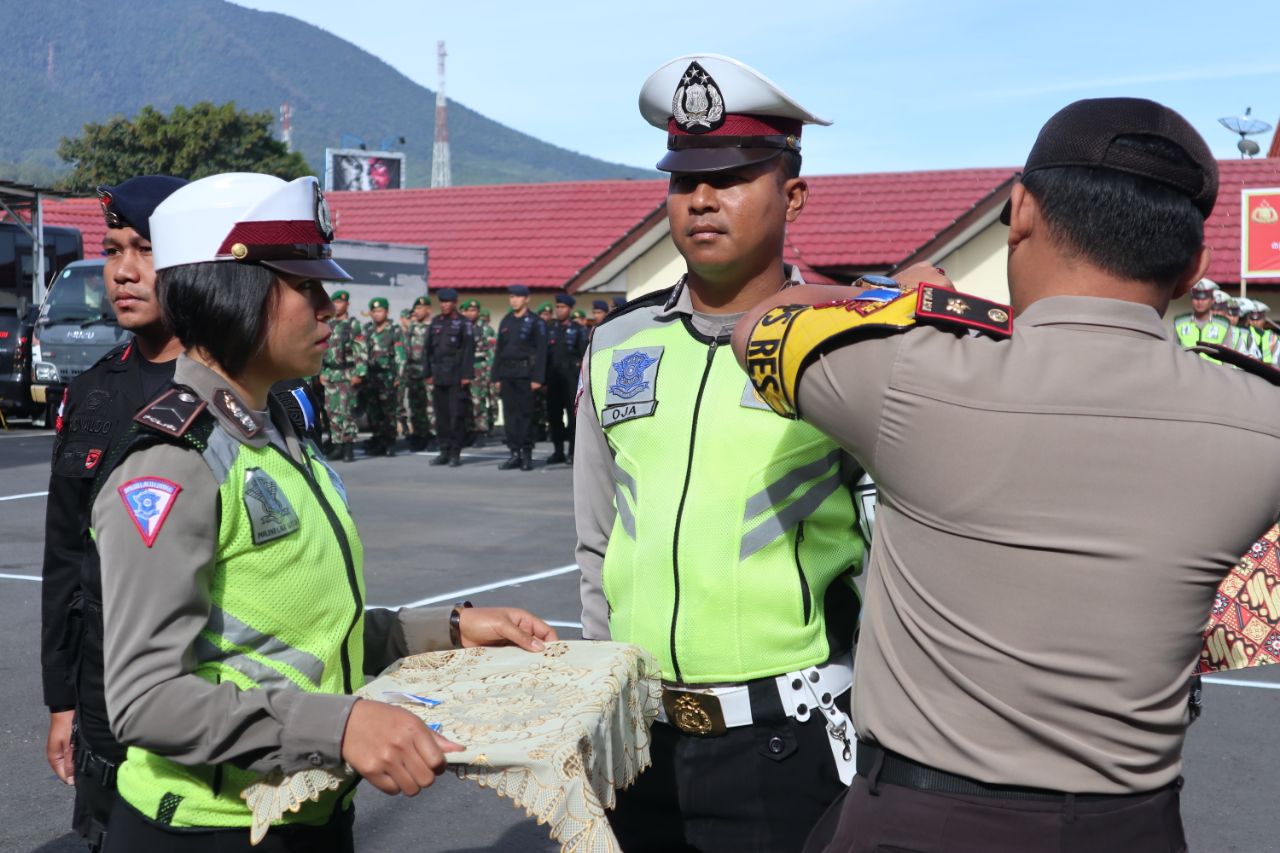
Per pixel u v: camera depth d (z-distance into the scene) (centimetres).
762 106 226
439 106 14812
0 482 1208
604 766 176
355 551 196
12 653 588
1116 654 155
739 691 225
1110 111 165
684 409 231
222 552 177
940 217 1995
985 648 159
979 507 159
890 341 167
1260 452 157
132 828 186
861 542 235
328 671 188
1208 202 167
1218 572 158
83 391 256
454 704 181
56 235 1952
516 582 748
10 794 422
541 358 1391
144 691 167
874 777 169
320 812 188
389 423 1606
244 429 181
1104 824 158
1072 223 164
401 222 2391
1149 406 158
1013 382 160
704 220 229
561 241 2238
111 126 4169
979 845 160
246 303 182
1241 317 1368
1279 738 477
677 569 226
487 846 389
